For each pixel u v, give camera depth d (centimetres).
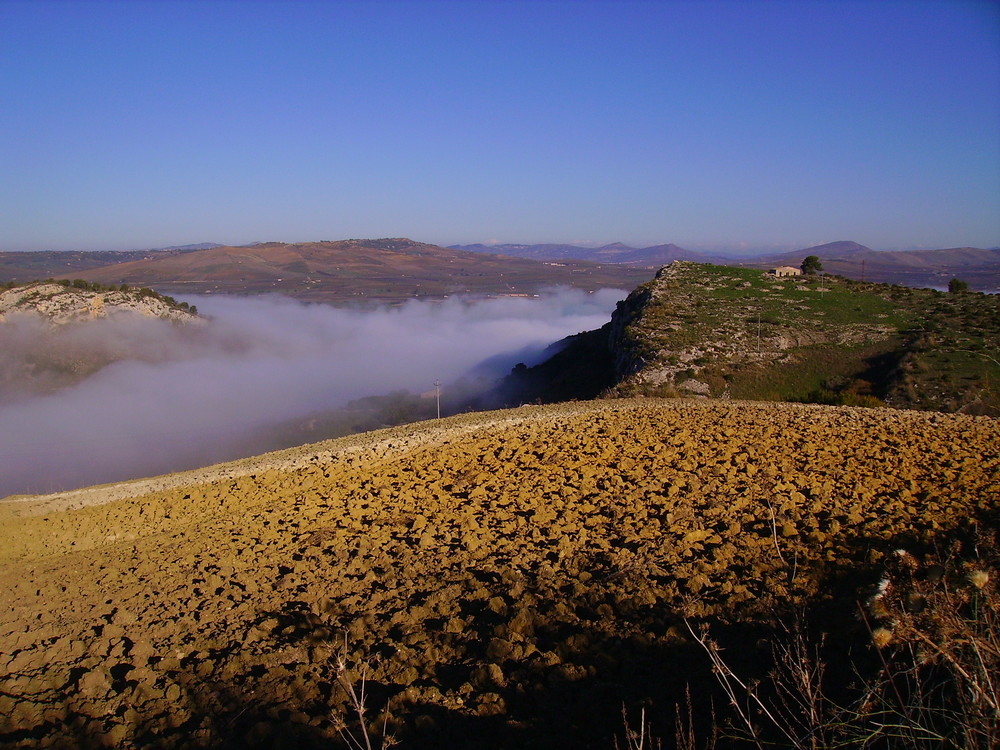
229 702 625
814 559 795
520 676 604
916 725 353
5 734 615
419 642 704
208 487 1709
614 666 602
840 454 1374
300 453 2066
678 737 418
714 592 729
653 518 1029
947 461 1298
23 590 1099
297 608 838
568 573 842
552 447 1590
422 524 1122
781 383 4091
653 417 1897
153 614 880
